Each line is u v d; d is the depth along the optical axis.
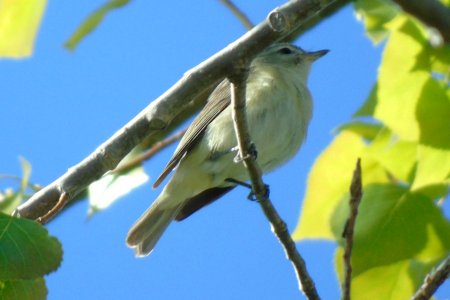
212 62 8.29
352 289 8.91
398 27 8.48
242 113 8.26
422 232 8.45
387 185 8.66
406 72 8.30
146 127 8.86
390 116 8.29
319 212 9.50
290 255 8.64
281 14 7.89
